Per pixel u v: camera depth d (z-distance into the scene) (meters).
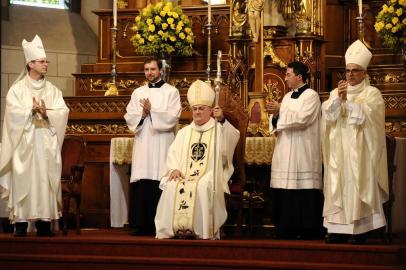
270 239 12.83
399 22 14.71
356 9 16.73
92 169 16.27
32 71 13.27
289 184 12.81
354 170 11.83
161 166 13.52
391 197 12.47
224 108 13.19
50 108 13.28
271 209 14.45
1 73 18.27
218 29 16.98
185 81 16.70
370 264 11.05
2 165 13.05
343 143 12.00
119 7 17.97
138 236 13.23
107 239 12.09
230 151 12.92
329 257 11.23
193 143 13.01
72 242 12.20
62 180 13.70
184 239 12.26
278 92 16.05
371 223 11.88
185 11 17.17
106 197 16.19
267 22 16.27
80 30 19.39
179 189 12.54
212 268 11.31
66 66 18.89
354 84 12.20
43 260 11.95
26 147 12.95
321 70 16.00
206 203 12.37
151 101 13.62
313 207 12.83
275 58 15.98
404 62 14.98
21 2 18.98
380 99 12.12
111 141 14.60
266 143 13.59
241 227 13.37
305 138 12.90
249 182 13.91
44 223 13.11
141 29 16.27
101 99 16.28
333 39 16.81
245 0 15.12
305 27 15.73
